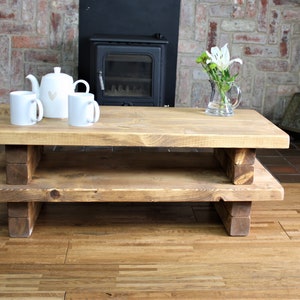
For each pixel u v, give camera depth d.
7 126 2.02
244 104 4.17
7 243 2.11
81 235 2.21
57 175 2.20
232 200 2.13
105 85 3.73
